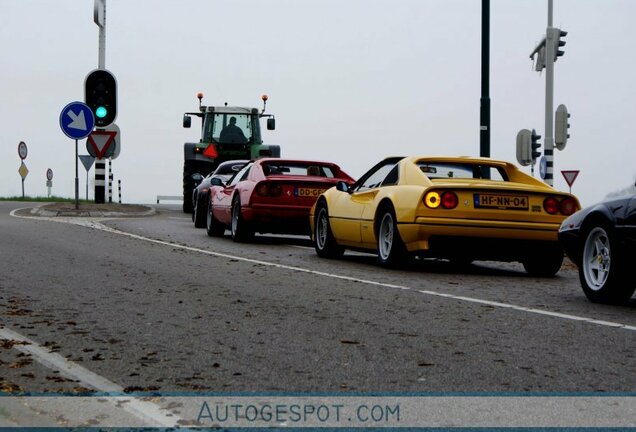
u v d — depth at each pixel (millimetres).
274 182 24656
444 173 18234
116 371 8336
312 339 9906
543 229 17156
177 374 8234
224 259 19219
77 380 7965
